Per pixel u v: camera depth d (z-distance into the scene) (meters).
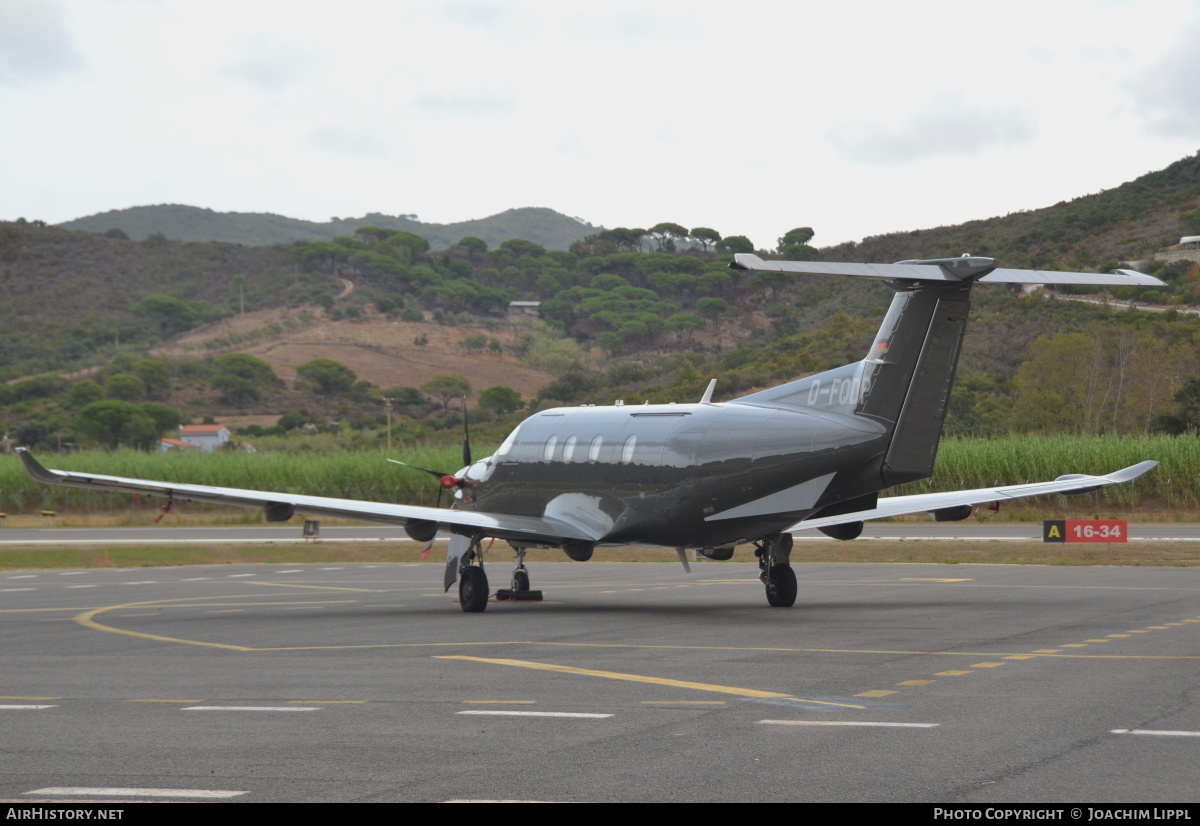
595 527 21.66
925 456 17.78
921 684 11.71
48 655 15.12
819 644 15.23
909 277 15.98
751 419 19.36
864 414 18.25
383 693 11.51
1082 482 22.72
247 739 9.18
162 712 10.51
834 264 15.34
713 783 7.58
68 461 64.25
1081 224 149.75
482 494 24.78
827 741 8.88
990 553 35.47
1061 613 19.08
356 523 57.38
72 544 44.31
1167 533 42.66
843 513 19.48
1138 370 82.44
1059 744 8.66
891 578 27.80
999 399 90.69
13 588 29.00
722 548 21.91
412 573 34.00
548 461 22.88
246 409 155.00
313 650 15.37
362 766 8.16
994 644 15.01
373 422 145.12
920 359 17.80
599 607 21.83
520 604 22.70
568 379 155.38
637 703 10.75
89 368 178.75
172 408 149.25
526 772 7.94
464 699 11.08
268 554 41.09
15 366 187.00
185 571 35.56
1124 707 10.25
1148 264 126.38
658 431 20.77
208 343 194.38
